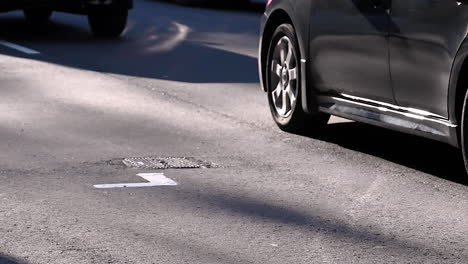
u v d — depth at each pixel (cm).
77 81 2023
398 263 929
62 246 964
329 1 1408
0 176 1238
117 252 948
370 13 1317
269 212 1098
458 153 1406
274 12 1562
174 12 3612
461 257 949
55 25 3108
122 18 2808
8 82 1981
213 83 2052
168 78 2103
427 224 1059
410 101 1266
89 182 1218
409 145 1464
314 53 1448
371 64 1323
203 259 931
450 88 1193
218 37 2853
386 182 1241
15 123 1580
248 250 961
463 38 1166
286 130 1561
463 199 1162
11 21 3191
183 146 1446
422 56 1229
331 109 1432
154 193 1171
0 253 941
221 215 1084
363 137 1522
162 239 992
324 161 1358
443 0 1192
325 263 925
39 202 1120
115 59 2373
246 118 1677
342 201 1149
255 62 2370
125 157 1365
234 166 1323
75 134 1511
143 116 1673
